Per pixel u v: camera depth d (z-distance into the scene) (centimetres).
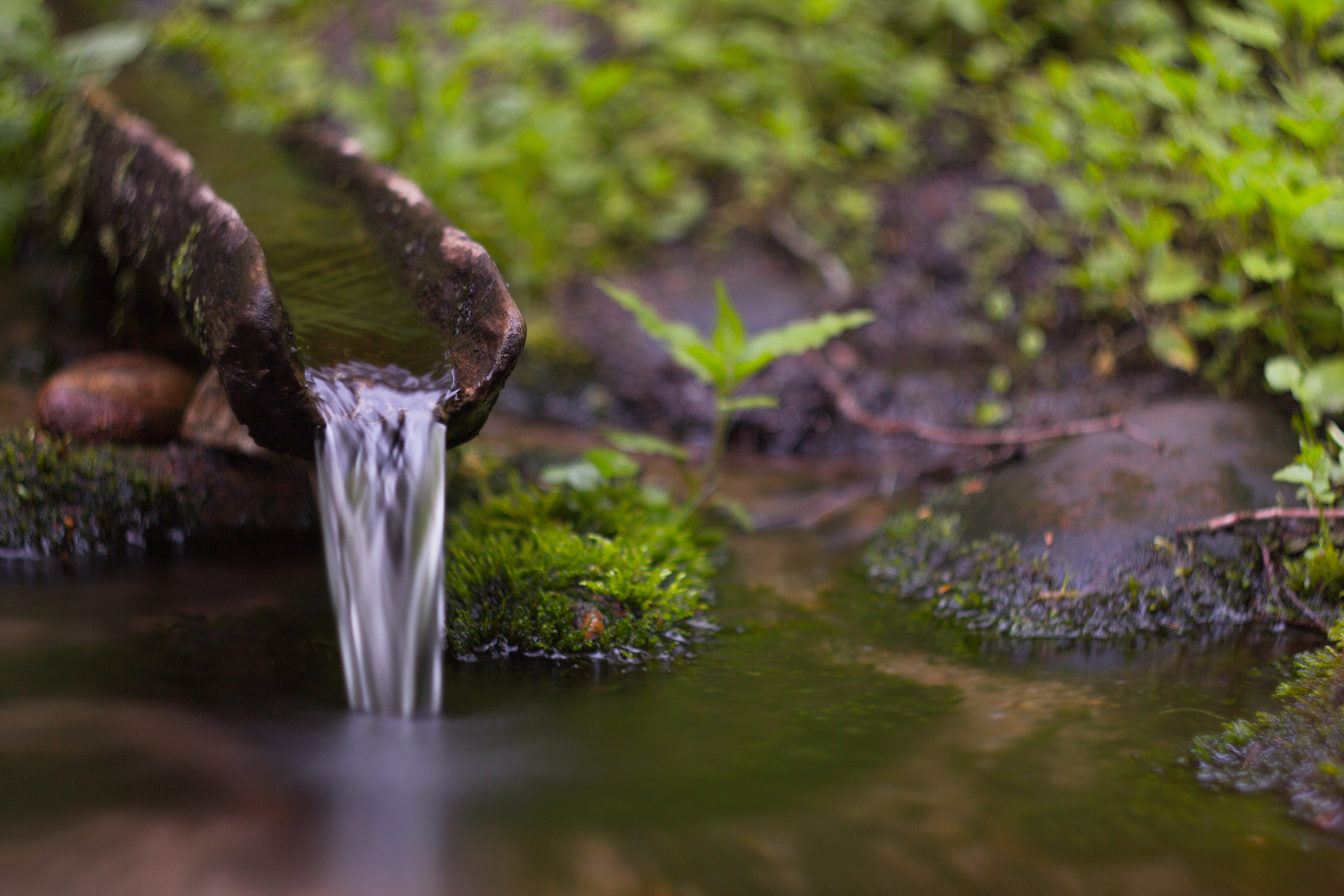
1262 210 181
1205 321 183
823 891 127
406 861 128
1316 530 160
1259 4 185
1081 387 203
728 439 212
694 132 242
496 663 150
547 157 221
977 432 203
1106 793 135
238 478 170
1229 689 147
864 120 246
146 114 196
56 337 201
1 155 203
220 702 143
